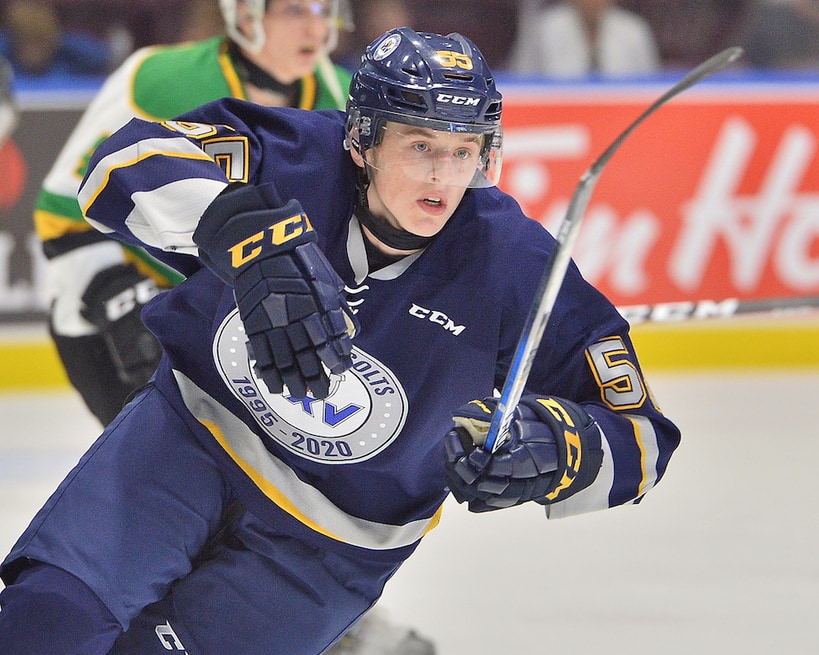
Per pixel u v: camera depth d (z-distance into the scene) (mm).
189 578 8078
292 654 8203
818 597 13703
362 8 26250
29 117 24547
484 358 7676
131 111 13031
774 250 26312
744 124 26031
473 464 7004
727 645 12227
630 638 12398
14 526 15891
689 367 26375
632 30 27062
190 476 7926
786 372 26422
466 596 13719
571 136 25875
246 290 6723
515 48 27297
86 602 7492
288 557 8016
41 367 24797
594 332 7805
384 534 8109
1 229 24594
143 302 12430
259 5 12469
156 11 26281
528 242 7703
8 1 25578
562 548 15617
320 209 7617
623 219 25891
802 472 19078
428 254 7590
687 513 17016
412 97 7148
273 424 7797
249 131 7785
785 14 27422
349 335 6723
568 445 7238
